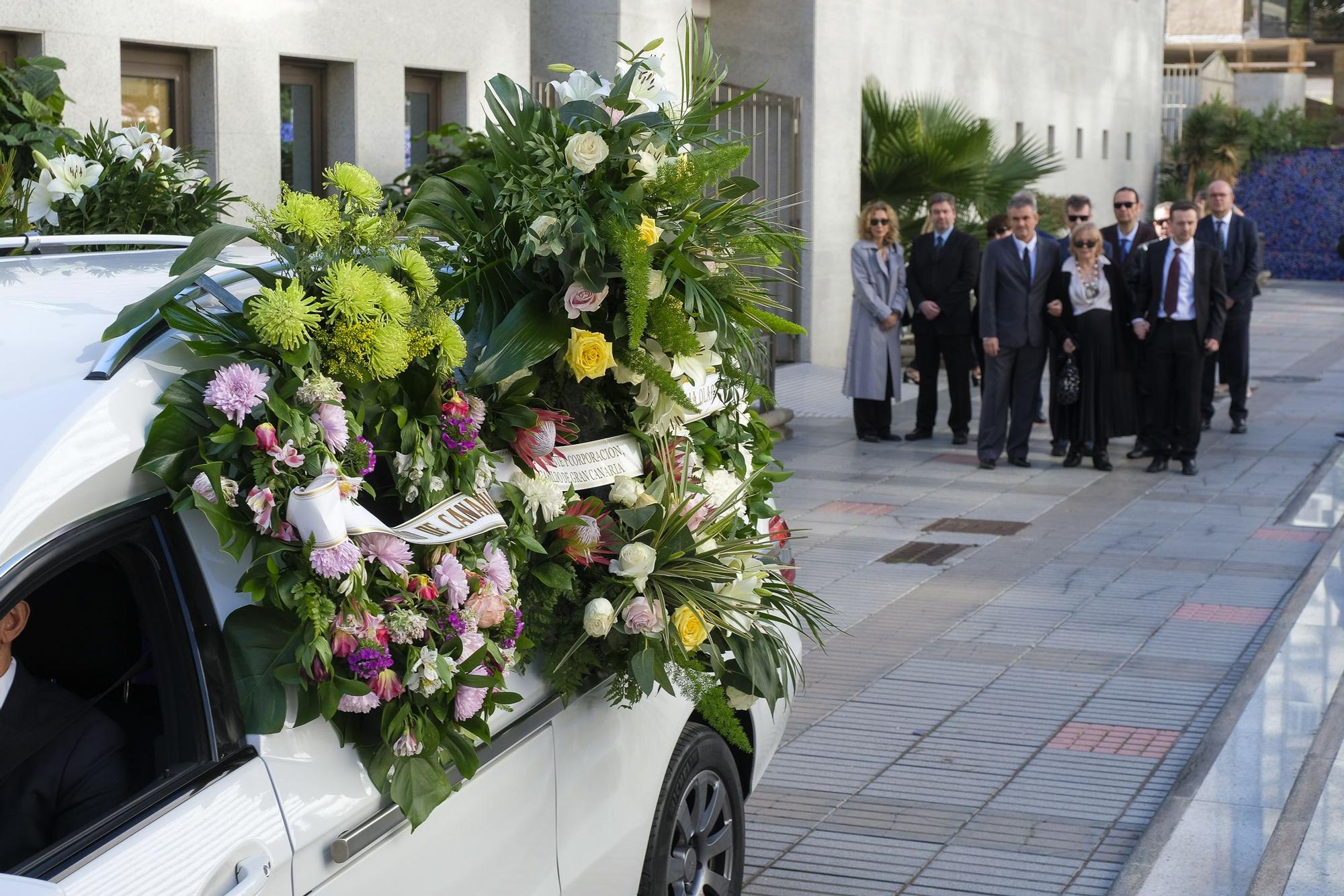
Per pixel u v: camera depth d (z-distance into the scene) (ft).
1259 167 118.83
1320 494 35.91
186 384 7.93
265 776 7.79
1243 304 44.98
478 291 10.37
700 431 12.30
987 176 62.75
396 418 8.87
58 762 7.64
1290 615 24.84
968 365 43.11
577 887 10.41
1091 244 38.45
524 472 10.20
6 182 16.06
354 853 8.13
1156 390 38.65
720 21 56.34
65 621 7.83
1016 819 16.72
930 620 24.97
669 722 11.84
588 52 44.98
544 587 10.18
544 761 10.11
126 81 30.25
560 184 10.34
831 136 57.00
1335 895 14.26
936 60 71.26
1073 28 91.30
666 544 10.96
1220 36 171.32
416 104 37.60
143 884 6.98
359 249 9.01
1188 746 19.03
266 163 32.40
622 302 10.81
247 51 31.73
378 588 8.36
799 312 56.80
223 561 8.00
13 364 7.79
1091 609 25.67
